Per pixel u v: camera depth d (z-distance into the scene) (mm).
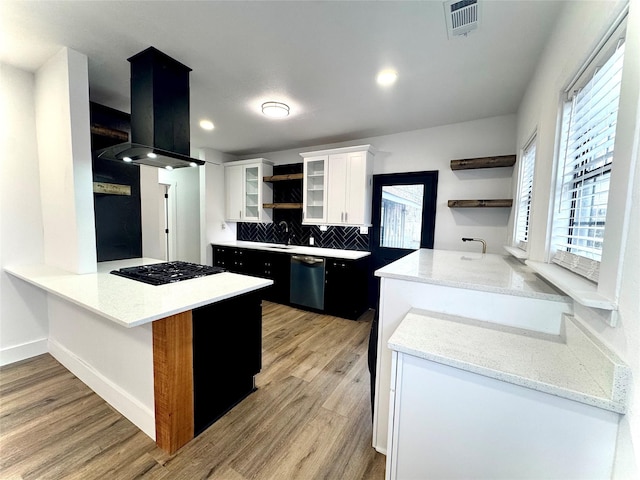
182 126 2166
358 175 3705
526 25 1634
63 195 2121
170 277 1980
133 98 2076
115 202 2662
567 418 850
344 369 2387
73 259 2098
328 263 3697
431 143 3482
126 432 1623
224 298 1625
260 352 2092
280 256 4156
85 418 1724
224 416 1790
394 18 1603
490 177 3166
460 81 2316
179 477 1358
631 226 748
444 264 2008
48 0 1493
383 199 3857
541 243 1621
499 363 968
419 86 2414
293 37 1792
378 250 3938
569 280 1080
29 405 1830
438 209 3463
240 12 1577
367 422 1763
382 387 1562
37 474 1352
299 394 2035
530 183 2320
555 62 1588
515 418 926
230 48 1917
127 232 2754
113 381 1838
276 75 2264
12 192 2256
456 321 1334
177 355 1493
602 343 879
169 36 1800
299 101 2740
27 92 2287
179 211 5387
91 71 2248
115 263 2543
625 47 803
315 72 2211
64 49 1943
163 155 1975
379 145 3852
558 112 1495
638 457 693
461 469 1025
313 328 3297
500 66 2072
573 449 849
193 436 1600
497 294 1313
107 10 1571
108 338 1840
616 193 815
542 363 970
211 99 2721
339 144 4230
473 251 3285
